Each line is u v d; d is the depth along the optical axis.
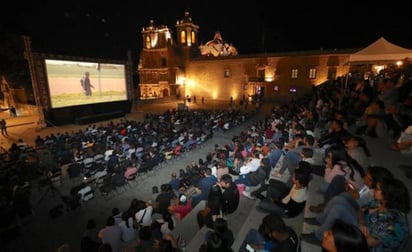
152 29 46.25
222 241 3.15
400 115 6.09
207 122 19.98
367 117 6.67
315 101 13.60
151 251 4.02
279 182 5.31
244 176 7.10
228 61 40.44
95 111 25.11
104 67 24.86
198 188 7.36
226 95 41.78
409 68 12.27
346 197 3.07
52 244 6.89
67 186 10.34
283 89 36.00
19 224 7.29
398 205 2.41
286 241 2.73
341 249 1.79
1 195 7.38
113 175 9.47
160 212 7.05
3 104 30.75
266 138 11.92
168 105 37.53
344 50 30.80
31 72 19.16
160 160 11.91
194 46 46.47
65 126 21.70
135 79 61.62
